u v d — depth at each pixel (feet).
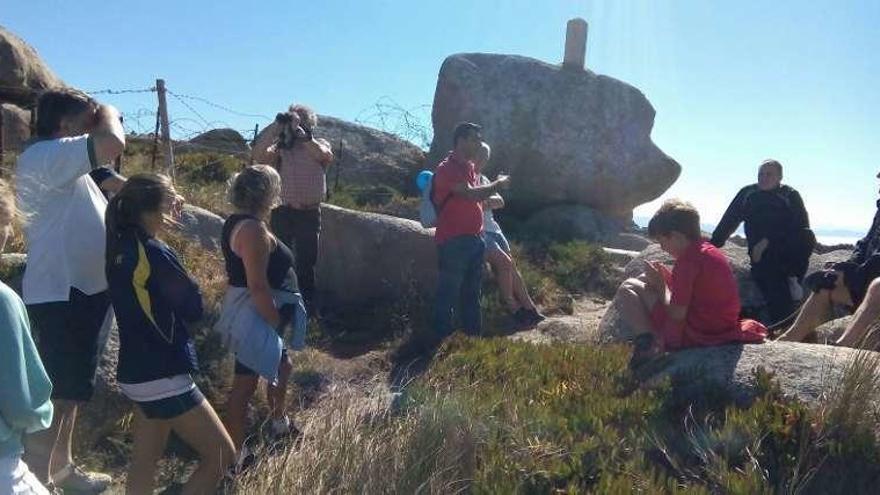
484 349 20.61
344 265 30.94
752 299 29.81
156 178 14.44
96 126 16.16
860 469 14.73
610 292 34.63
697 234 18.19
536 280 32.78
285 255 17.83
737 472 14.57
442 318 24.97
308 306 27.78
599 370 18.90
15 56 43.09
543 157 46.21
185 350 14.38
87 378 16.12
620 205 47.39
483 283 30.37
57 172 15.62
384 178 49.37
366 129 51.65
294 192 26.50
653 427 15.97
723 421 15.96
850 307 23.86
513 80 47.26
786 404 15.76
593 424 15.94
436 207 25.05
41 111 16.16
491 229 28.96
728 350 17.69
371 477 14.25
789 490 14.39
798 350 17.46
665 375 17.35
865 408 15.48
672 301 18.07
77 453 18.48
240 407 17.54
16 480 9.32
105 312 16.43
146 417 14.58
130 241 14.24
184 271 14.47
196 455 18.66
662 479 14.25
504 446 15.43
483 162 28.22
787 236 27.12
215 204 35.17
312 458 14.60
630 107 47.91
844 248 39.19
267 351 16.93
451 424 15.21
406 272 30.17
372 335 27.73
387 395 17.52
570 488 14.07
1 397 9.17
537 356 19.97
